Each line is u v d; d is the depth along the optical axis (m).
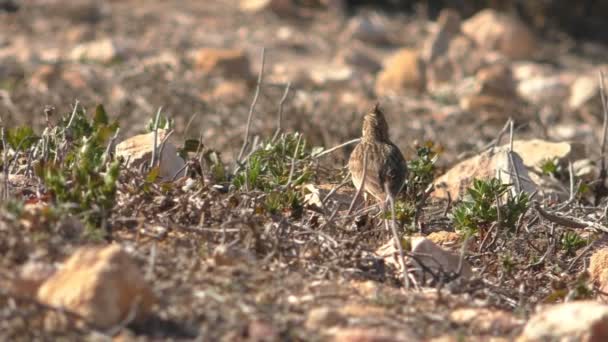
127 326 7.06
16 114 18.20
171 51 29.08
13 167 10.58
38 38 30.16
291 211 10.02
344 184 11.67
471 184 12.91
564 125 24.44
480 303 8.30
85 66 25.02
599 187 13.66
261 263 8.45
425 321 7.72
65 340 6.81
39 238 7.89
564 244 10.52
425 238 9.33
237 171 11.63
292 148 12.06
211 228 8.98
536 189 12.30
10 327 6.89
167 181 10.03
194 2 36.69
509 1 38.62
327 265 8.57
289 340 7.11
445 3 39.25
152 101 20.55
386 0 39.03
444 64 29.69
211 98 21.83
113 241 8.49
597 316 7.33
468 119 22.48
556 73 32.16
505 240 10.59
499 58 33.09
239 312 7.35
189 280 7.83
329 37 33.81
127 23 32.66
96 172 9.04
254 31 33.34
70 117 11.97
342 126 18.55
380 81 28.34
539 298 9.27
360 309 7.79
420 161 12.18
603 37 38.12
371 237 9.89
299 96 23.44
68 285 7.11
